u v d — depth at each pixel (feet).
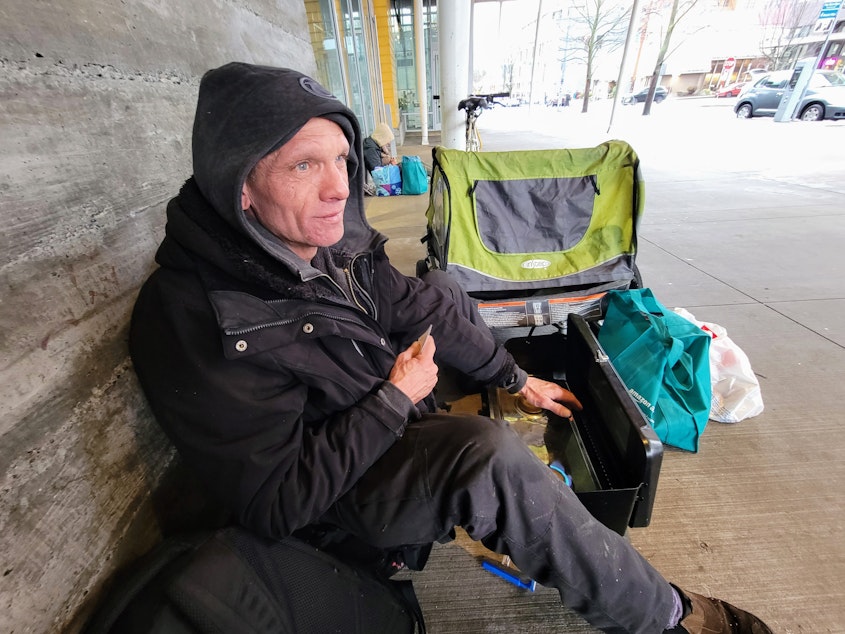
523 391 4.55
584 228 6.05
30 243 2.19
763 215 12.83
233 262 2.46
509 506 2.63
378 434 2.67
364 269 3.54
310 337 2.64
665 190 16.25
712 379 5.43
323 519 3.03
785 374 6.04
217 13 4.75
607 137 31.89
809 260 9.63
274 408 2.48
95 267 2.67
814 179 16.69
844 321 7.20
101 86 2.82
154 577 2.25
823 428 5.11
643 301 5.55
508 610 3.56
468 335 4.19
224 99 2.21
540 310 6.04
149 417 3.09
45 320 2.25
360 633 2.87
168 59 3.68
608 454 4.06
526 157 5.79
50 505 2.21
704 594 3.61
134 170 3.14
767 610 3.48
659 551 3.94
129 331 2.88
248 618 2.29
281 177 2.39
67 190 2.47
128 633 2.03
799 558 3.83
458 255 6.04
